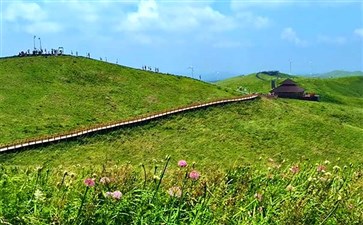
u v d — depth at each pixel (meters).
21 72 125.94
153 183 9.57
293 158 87.88
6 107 104.75
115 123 91.25
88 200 8.45
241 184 10.88
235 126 101.69
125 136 88.31
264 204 9.75
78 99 117.25
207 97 131.38
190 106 106.81
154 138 89.94
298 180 11.38
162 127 95.19
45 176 10.30
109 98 121.38
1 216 7.72
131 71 140.88
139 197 8.77
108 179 9.16
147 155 82.19
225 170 11.72
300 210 9.33
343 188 11.26
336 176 11.72
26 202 8.18
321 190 10.69
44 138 79.88
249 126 102.56
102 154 79.19
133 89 129.75
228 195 9.99
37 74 126.62
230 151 87.88
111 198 8.34
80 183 9.68
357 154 93.19
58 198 8.64
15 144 75.75
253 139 96.00
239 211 8.94
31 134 92.56
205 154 85.19
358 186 12.07
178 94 131.62
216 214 8.91
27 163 71.19
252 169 11.98
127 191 9.11
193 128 97.56
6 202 8.09
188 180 10.24
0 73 123.75
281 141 96.06
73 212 8.09
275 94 170.62
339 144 97.56
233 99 113.75
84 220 8.00
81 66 136.38
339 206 10.12
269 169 11.83
